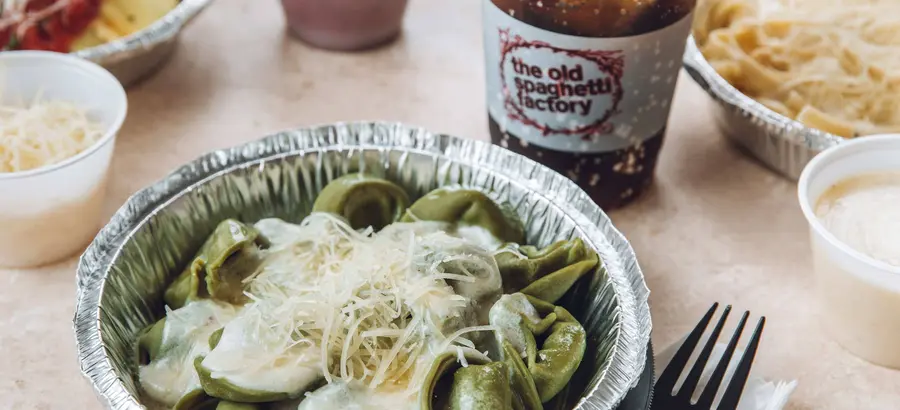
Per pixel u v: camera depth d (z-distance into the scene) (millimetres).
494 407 318
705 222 456
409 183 413
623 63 395
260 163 398
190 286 368
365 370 331
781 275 430
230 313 358
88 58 468
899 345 379
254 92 527
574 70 396
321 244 370
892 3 477
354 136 413
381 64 553
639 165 438
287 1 543
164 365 350
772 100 475
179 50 556
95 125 444
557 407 347
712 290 422
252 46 563
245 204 400
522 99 417
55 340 396
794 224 456
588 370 354
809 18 477
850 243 376
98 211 437
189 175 391
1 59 448
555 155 426
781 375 387
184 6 515
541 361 341
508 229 393
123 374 330
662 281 426
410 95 529
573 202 386
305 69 547
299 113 513
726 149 498
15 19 507
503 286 375
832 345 400
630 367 323
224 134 496
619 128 417
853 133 450
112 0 531
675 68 416
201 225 390
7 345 393
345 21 537
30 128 424
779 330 405
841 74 465
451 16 599
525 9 389
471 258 359
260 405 335
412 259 354
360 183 396
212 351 334
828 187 397
